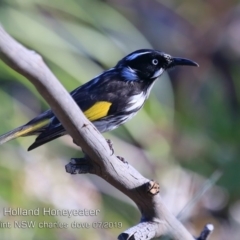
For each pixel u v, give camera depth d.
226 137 12.62
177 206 11.95
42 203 10.56
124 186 5.86
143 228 5.96
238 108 14.09
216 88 14.21
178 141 12.50
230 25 15.53
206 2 15.75
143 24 15.40
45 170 10.88
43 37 11.11
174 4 15.77
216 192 12.45
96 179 11.62
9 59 4.51
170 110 12.59
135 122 11.95
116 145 12.04
